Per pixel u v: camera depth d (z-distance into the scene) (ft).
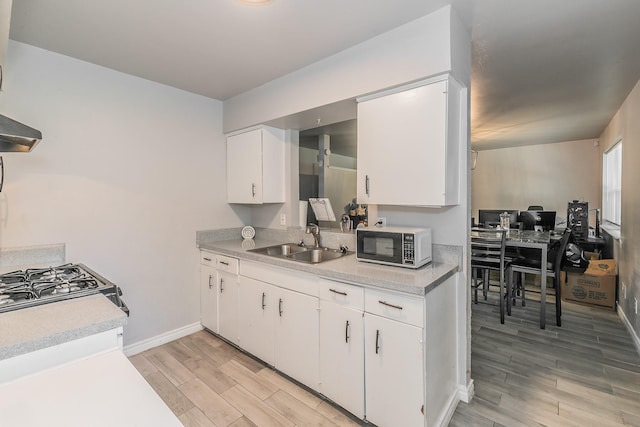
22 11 5.32
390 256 6.31
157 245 8.68
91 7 5.22
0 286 4.64
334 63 6.88
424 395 4.99
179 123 9.05
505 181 20.61
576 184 18.34
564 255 12.31
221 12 5.37
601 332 9.78
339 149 17.95
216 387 6.89
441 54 5.39
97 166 7.55
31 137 4.09
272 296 7.33
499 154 20.79
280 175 9.64
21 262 6.42
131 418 2.34
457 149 6.09
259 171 9.15
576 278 12.51
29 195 6.62
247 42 6.40
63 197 7.06
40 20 5.62
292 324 6.88
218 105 10.02
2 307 3.78
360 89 6.43
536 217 15.29
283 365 7.12
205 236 9.71
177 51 6.76
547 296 13.64
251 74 7.98
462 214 6.27
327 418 5.94
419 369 4.99
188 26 5.81
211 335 9.41
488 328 10.13
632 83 8.95
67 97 7.07
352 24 5.75
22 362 3.05
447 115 5.53
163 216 8.79
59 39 6.30
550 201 19.17
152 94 8.47
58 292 4.38
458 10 5.39
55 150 6.93
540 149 19.39
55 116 6.91
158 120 8.61
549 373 7.47
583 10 5.42
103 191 7.66
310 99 7.41
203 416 5.99
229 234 10.36
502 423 5.78
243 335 8.19
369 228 6.71
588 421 5.83
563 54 7.16
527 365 7.84
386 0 5.07
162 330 8.84
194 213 9.49
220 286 8.89
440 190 5.59
